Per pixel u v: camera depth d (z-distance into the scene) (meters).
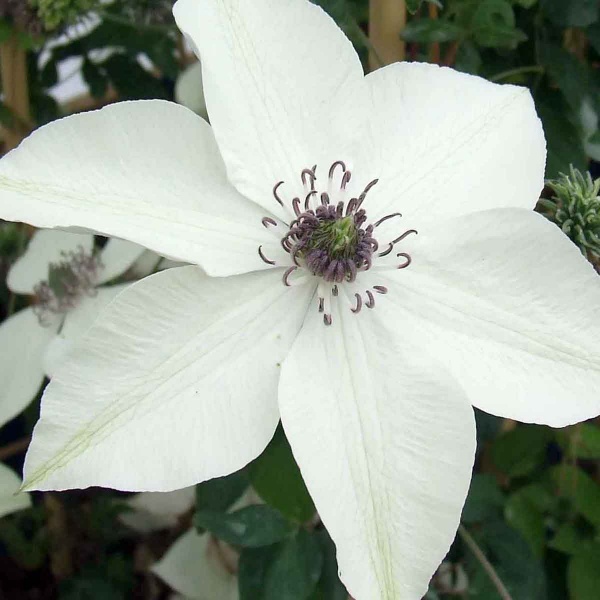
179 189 0.22
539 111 0.33
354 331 0.22
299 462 0.20
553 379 0.22
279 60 0.23
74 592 0.40
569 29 0.34
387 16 0.28
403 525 0.21
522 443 0.34
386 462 0.21
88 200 0.21
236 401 0.21
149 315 0.21
